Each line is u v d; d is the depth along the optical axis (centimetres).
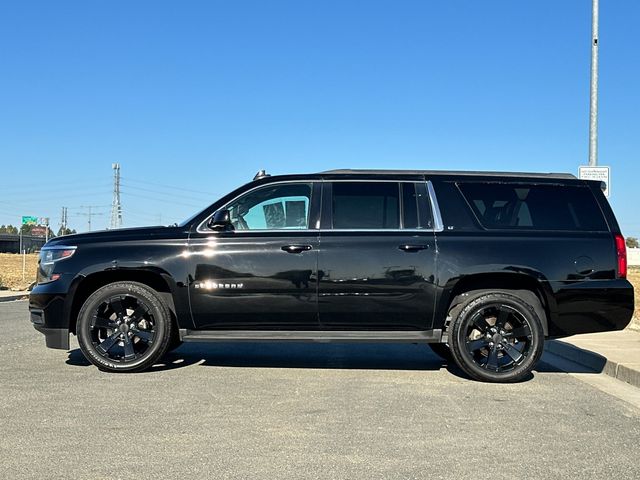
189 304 645
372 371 698
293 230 650
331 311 639
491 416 518
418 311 638
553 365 777
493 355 643
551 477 387
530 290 657
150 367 684
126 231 672
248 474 385
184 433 463
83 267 651
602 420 512
